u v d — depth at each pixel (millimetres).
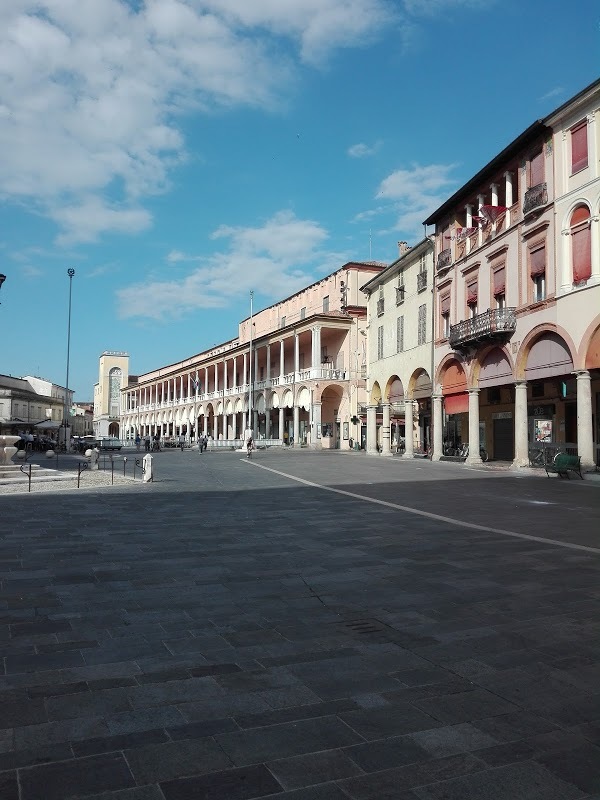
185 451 60562
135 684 4488
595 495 17219
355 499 16250
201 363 84125
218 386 87562
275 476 24547
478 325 29297
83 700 4219
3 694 4309
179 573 7965
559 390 28031
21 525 11789
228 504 15227
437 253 36438
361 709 4098
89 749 3568
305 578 7719
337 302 59438
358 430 56969
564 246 24422
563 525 11867
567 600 6680
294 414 60156
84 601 6668
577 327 23594
